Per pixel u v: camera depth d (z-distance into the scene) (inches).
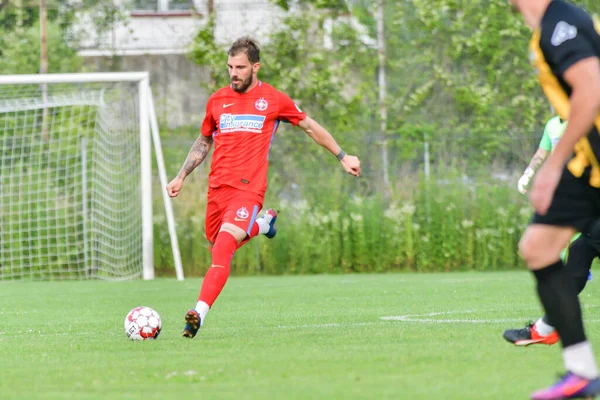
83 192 2174.0
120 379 571.5
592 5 2340.1
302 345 743.7
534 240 487.5
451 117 2400.3
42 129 2191.2
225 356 680.4
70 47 2591.0
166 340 818.2
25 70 2573.8
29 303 1417.3
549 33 456.8
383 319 1011.9
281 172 2261.3
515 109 2389.3
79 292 1648.6
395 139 2269.9
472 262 2213.3
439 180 2239.2
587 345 480.7
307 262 2182.6
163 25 2642.7
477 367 587.2
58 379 580.4
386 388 507.8
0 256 2130.9
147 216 2039.9
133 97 2242.9
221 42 2425.0
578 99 441.4
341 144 2266.2
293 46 2373.3
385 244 2203.5
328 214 2208.4
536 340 645.3
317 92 2361.0
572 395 469.4
